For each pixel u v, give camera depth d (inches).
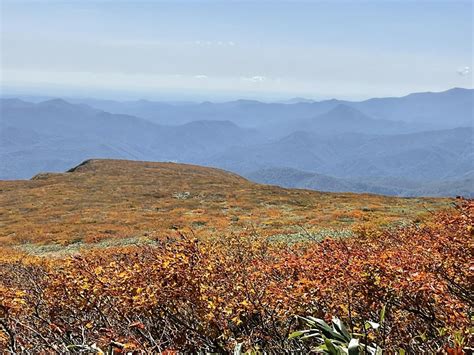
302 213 1797.5
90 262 296.5
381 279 217.9
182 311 250.8
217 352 220.1
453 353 130.1
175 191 2714.1
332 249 316.8
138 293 228.4
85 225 1792.6
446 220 267.7
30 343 233.5
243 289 250.1
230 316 234.8
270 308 235.6
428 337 201.2
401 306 213.3
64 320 251.6
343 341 152.4
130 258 310.8
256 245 458.3
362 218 1457.9
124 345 172.2
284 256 323.6
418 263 236.7
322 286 225.6
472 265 214.5
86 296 246.2
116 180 3159.5
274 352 214.5
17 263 551.2
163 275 236.2
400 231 469.4
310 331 168.6
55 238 1563.7
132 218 1927.9
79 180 3166.8
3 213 2231.8
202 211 2034.9
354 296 222.1
